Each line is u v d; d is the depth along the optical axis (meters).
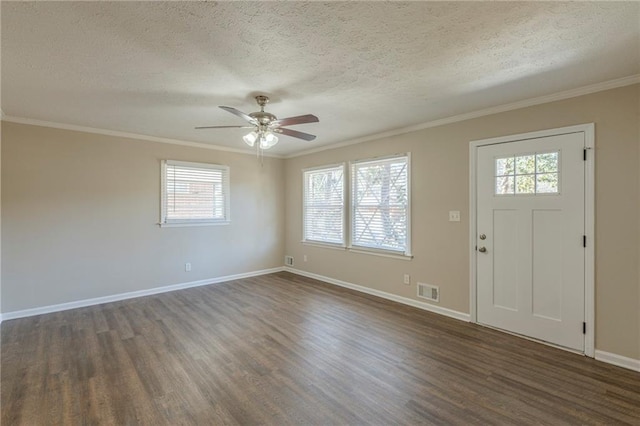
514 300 3.09
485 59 2.18
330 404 2.04
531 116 2.95
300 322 3.46
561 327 2.79
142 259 4.48
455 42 1.96
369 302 4.15
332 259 5.15
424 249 3.85
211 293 4.59
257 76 2.45
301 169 5.73
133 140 4.38
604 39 1.91
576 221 2.70
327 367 2.50
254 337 3.07
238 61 2.20
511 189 3.09
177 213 4.80
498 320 3.21
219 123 3.79
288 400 2.08
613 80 2.48
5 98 2.93
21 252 3.63
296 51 2.07
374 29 1.81
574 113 2.70
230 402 2.06
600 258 2.58
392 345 2.88
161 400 2.08
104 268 4.17
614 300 2.52
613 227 2.52
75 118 3.58
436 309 3.74
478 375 2.37
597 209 2.59
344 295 4.48
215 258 5.21
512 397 2.10
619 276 2.50
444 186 3.63
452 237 3.57
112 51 2.04
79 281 3.99
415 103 3.08
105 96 2.87
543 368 2.46
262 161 5.77
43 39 1.89
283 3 1.56
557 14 1.66
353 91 2.77
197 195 5.00
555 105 2.80
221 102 3.02
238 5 1.58
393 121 3.72
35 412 1.96
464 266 3.47
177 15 1.66
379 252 4.36
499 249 3.19
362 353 2.73
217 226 5.23
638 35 1.86
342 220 4.96
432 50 2.06
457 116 3.46
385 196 4.32
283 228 6.10
